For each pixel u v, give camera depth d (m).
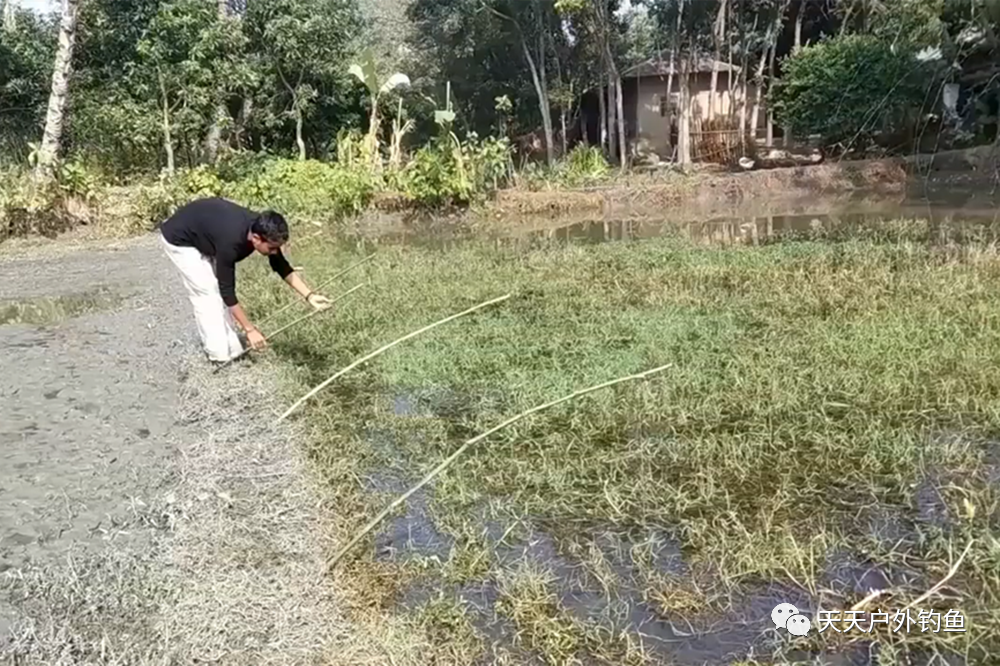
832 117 18.52
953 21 16.47
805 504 3.63
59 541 3.45
